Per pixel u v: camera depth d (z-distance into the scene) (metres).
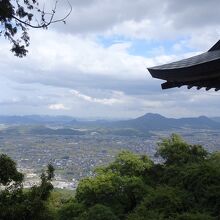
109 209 33.72
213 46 6.25
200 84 6.51
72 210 37.31
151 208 31.75
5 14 10.17
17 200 9.42
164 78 6.50
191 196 31.94
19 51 11.59
